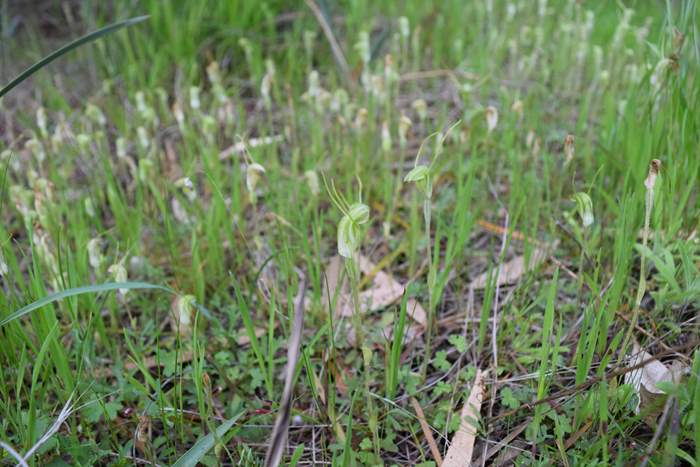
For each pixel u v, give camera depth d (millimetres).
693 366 364
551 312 380
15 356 443
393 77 584
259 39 839
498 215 575
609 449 384
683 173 483
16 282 538
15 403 443
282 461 398
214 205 539
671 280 414
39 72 804
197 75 799
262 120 724
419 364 462
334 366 444
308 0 766
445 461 394
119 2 855
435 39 832
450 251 477
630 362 418
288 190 603
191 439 425
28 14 959
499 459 395
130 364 473
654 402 371
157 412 424
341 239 373
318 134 620
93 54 839
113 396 445
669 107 490
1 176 578
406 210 594
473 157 493
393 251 552
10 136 699
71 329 460
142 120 682
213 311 513
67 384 418
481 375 431
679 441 382
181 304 393
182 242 571
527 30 730
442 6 905
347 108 601
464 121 608
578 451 388
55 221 519
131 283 389
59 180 609
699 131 491
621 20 617
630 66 632
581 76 726
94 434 424
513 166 552
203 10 849
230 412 434
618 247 453
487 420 412
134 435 404
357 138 589
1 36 867
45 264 518
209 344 476
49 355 436
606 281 479
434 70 810
